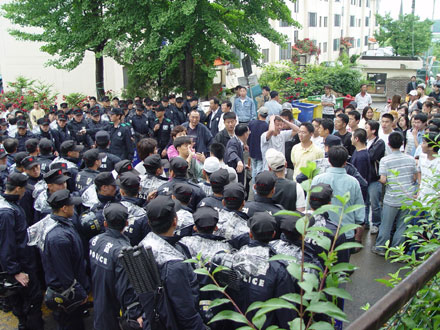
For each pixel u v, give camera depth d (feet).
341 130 26.91
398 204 20.92
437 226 10.53
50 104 53.11
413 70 86.58
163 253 10.65
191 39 44.50
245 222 13.91
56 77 64.18
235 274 10.68
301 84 65.36
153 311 9.78
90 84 66.28
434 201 11.00
